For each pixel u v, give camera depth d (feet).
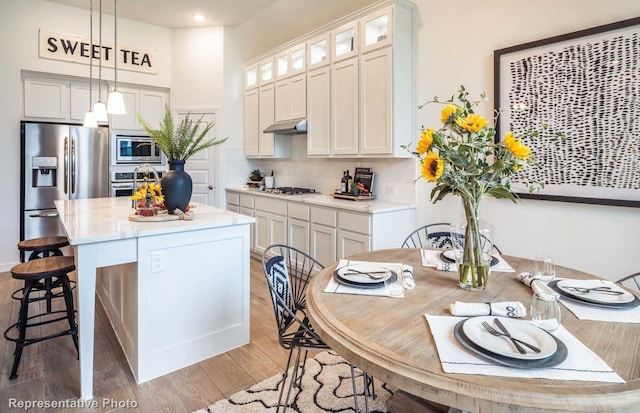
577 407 2.58
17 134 14.38
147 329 6.94
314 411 6.05
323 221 12.12
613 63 7.18
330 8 13.73
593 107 7.48
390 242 10.87
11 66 14.17
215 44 17.92
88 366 6.39
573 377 2.83
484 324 3.62
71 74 15.44
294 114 14.35
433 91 10.57
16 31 14.24
